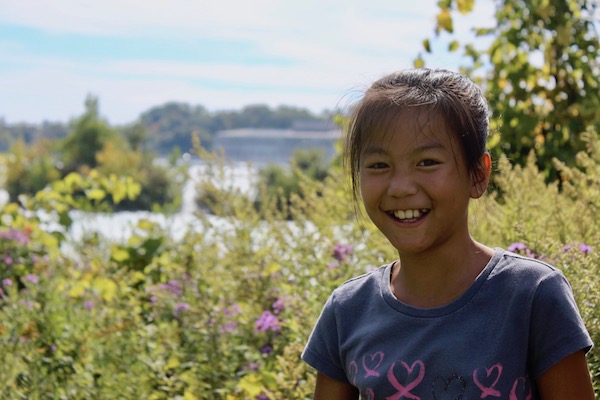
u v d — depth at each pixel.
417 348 1.53
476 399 1.46
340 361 1.71
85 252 4.55
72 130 45.59
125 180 5.41
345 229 3.55
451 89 1.57
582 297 2.15
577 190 2.96
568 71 4.79
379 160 1.56
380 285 1.65
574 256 2.32
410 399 1.51
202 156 3.92
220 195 3.89
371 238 3.06
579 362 1.47
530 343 1.49
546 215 2.85
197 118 114.25
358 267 3.21
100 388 3.13
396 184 1.53
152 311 3.77
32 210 5.25
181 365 3.10
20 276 4.60
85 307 3.76
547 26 4.81
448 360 1.49
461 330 1.51
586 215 2.79
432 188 1.52
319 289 3.12
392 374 1.54
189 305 3.51
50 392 3.14
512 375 1.47
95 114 45.34
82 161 44.25
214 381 3.04
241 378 2.97
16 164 31.52
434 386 1.50
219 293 3.55
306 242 3.45
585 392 1.48
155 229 4.59
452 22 4.69
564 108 4.73
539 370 1.49
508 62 4.85
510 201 2.88
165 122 113.81
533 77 4.82
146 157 39.00
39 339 3.53
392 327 1.58
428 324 1.54
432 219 1.53
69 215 5.02
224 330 3.18
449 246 1.55
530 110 4.79
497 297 1.51
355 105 1.64
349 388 1.73
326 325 1.72
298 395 2.59
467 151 1.55
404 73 1.63
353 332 1.65
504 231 2.78
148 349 3.30
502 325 1.49
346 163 1.76
